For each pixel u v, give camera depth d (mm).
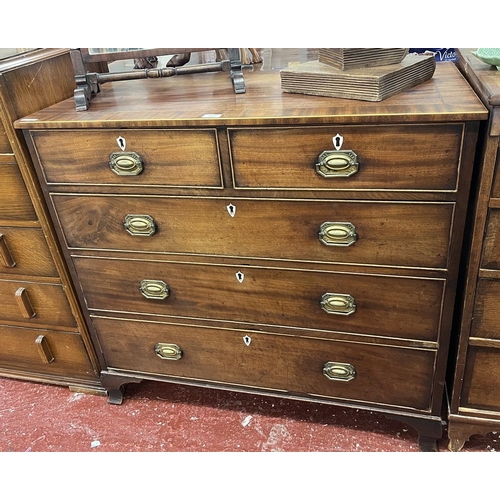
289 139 1058
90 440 1491
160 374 1542
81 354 1589
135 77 1323
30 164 1279
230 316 1354
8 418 1590
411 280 1149
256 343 1376
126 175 1205
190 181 1174
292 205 1136
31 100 1275
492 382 1220
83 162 1226
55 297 1493
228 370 1460
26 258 1442
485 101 957
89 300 1468
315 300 1253
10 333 1627
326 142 1042
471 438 1400
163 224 1258
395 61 1141
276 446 1426
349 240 1137
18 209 1355
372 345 1270
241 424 1508
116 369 1581
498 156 957
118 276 1390
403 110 989
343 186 1078
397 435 1431
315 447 1413
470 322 1151
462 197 1024
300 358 1360
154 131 1131
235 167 1124
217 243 1245
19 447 1481
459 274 1221
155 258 1320
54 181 1281
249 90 1296
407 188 1046
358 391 1359
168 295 1372
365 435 1438
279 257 1216
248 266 1254
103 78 1334
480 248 1058
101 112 1215
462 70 1272
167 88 1422
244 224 1196
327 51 1185
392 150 1015
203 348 1441
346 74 1089
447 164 1002
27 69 1257
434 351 1222
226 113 1101
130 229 1286
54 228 1375
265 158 1094
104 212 1288
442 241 1084
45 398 1662
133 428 1524
